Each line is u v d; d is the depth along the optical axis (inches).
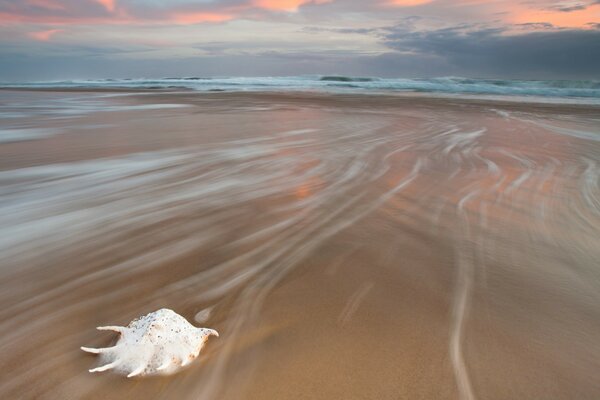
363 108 655.1
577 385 80.0
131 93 1031.0
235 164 264.7
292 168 255.1
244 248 140.9
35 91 1146.0
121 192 206.4
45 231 155.9
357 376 81.2
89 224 163.3
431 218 170.9
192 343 84.4
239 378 79.5
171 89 1221.1
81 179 229.9
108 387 76.3
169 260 131.6
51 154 295.1
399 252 138.5
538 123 492.7
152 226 160.6
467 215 174.7
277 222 165.2
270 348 88.8
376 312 103.5
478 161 279.6
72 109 626.5
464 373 82.5
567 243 147.6
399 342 91.8
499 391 78.0
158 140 352.2
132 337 82.5
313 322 99.0
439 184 221.5
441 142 352.5
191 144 334.6
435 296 111.4
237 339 91.7
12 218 170.2
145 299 109.1
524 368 84.2
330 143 342.6
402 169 254.5
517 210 181.8
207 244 144.2
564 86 1352.1
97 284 116.7
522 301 109.5
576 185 222.4
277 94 972.6
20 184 219.8
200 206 184.9
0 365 83.6
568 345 91.8
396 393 77.2
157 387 76.2
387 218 170.4
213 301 108.1
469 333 95.4
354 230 157.2
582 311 105.4
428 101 797.9
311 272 124.3
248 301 108.2
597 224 166.4
